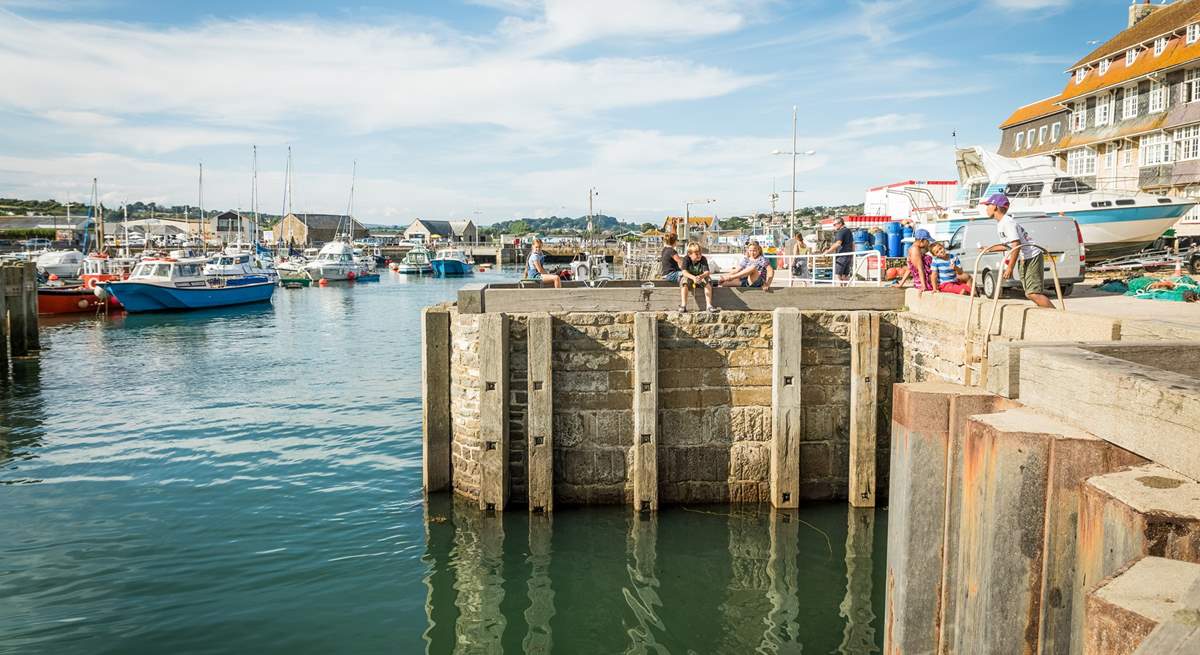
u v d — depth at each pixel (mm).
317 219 147250
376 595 10000
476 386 12344
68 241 102062
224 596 9984
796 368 11914
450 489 13078
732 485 12367
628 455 12266
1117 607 2805
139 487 14336
